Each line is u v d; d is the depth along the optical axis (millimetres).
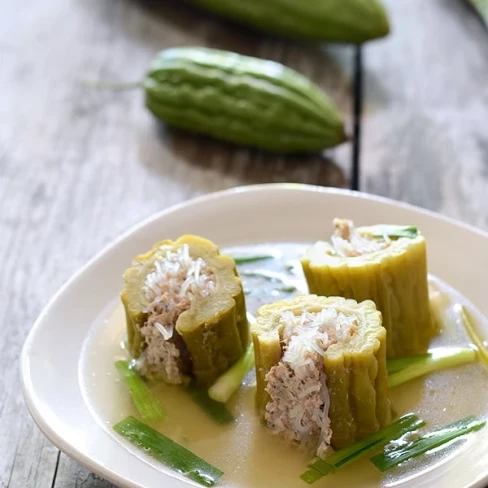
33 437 627
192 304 615
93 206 776
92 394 615
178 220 688
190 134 839
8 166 809
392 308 629
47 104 868
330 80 886
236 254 689
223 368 625
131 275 630
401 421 601
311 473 581
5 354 667
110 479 565
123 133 842
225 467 585
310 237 696
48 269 725
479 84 881
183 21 953
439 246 673
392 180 792
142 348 626
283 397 590
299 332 589
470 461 574
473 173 796
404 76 891
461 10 972
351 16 884
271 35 934
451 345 637
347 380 583
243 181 798
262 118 802
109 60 909
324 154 817
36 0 993
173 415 609
